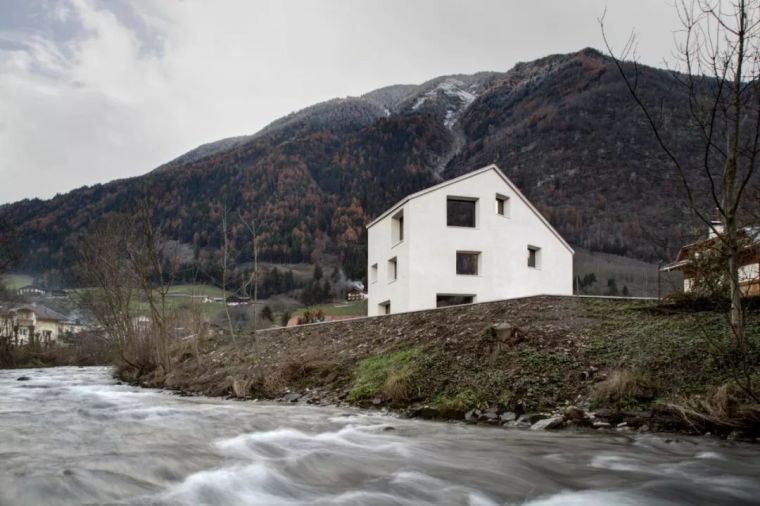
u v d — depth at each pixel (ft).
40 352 220.64
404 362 60.90
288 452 33.96
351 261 455.22
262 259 471.62
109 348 198.49
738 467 30.63
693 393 42.45
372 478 29.09
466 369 54.70
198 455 31.65
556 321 62.13
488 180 113.70
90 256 141.59
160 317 116.06
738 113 34.58
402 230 119.24
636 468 30.66
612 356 51.11
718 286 57.47
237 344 101.96
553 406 45.91
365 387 58.70
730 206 36.63
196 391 80.12
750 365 43.34
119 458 29.37
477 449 35.35
